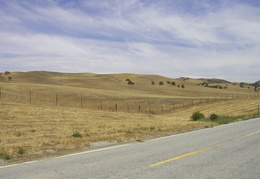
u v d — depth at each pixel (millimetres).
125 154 8523
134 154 8516
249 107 48000
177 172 6402
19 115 22688
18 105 29281
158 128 16469
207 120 24266
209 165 7113
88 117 25359
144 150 9195
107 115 28438
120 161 7527
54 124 18984
